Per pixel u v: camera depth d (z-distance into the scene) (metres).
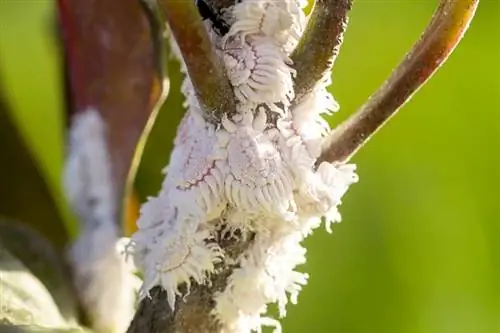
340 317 0.26
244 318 0.14
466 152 0.29
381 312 0.27
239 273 0.14
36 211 0.18
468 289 0.28
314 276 0.27
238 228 0.14
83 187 0.17
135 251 0.14
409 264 0.27
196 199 0.14
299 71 0.14
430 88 0.29
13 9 0.26
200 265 0.14
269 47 0.14
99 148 0.17
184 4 0.14
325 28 0.14
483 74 0.29
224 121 0.14
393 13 0.28
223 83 0.14
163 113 0.18
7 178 0.18
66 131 0.17
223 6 0.14
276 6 0.14
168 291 0.14
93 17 0.17
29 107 0.24
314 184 0.14
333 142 0.14
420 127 0.29
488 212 0.28
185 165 0.14
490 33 0.30
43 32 0.18
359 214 0.27
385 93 0.14
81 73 0.17
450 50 0.14
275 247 0.14
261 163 0.14
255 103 0.14
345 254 0.27
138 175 0.18
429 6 0.29
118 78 0.17
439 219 0.28
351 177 0.14
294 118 0.14
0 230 0.17
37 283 0.16
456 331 0.27
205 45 0.14
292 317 0.26
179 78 0.18
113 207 0.17
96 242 0.17
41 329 0.15
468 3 0.14
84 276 0.17
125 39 0.17
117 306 0.17
